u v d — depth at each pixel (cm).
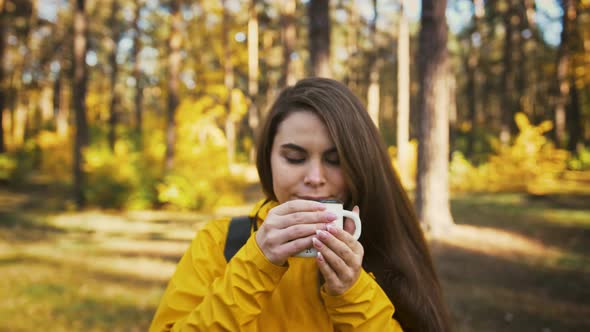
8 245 811
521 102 2573
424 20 848
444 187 875
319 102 113
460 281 601
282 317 114
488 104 3381
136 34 2481
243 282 99
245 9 2497
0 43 1994
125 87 3641
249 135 3544
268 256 98
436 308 129
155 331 116
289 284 116
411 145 1792
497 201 1345
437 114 859
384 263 126
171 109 1470
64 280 594
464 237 846
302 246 97
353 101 119
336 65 3422
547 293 559
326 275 98
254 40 2384
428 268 139
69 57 2702
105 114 3222
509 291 563
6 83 2061
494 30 2444
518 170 1580
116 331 425
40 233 942
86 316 464
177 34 1485
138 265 686
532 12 2191
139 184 1341
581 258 720
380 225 125
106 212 1283
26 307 485
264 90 3078
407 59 1816
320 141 111
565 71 2175
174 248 813
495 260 713
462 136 2522
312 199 112
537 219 1038
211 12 2247
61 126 2839
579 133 2356
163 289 569
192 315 104
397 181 134
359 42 3219
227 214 1257
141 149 1664
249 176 2188
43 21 2427
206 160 1498
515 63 2566
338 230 97
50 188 1714
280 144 114
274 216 100
